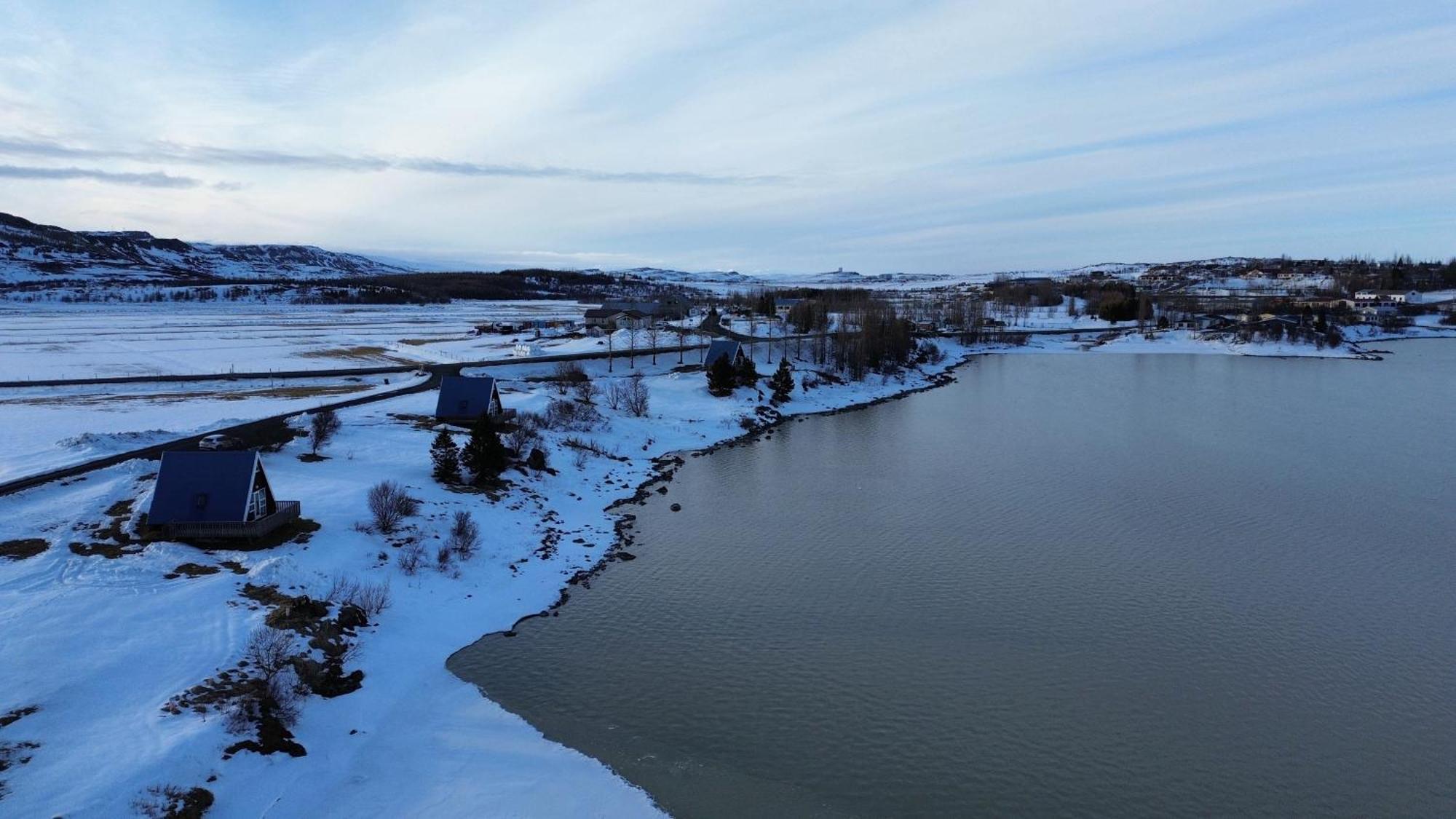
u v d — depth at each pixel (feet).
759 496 220.84
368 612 136.15
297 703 108.17
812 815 94.48
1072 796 97.86
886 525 195.93
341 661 121.19
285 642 117.60
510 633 140.15
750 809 95.35
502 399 300.81
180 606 126.41
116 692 103.50
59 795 82.99
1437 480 234.58
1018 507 209.56
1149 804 96.53
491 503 192.44
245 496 152.66
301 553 150.00
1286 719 114.42
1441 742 109.09
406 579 150.92
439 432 239.71
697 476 242.37
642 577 163.73
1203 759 105.29
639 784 99.66
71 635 115.34
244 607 128.26
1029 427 317.01
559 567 167.43
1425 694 120.78
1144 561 172.35
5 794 82.23
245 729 99.55
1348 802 97.40
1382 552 177.17
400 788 97.45
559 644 136.05
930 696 119.96
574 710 116.26
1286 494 221.05
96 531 154.10
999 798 97.55
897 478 240.32
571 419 269.64
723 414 317.83
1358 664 129.29
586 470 232.32
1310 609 149.07
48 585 130.93
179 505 151.94
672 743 108.47
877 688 122.11
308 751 100.99
